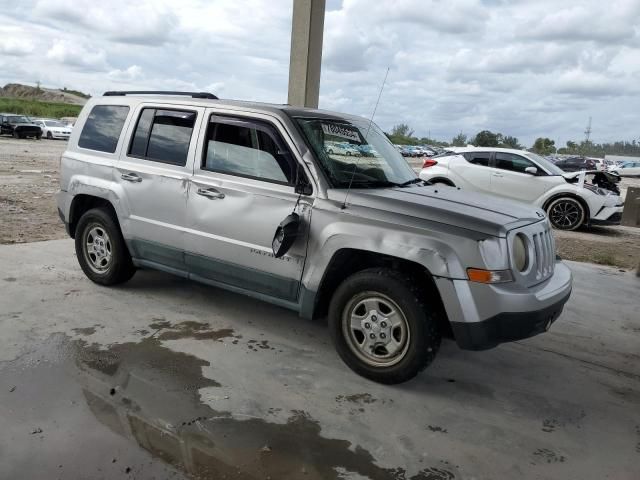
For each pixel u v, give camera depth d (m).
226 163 4.43
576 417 3.61
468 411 3.59
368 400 3.63
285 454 2.97
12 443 2.89
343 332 3.94
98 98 5.55
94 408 3.29
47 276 5.76
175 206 4.67
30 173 16.19
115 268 5.31
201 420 3.24
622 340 5.07
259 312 5.12
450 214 3.62
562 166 40.19
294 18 8.40
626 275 7.65
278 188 4.12
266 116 4.27
